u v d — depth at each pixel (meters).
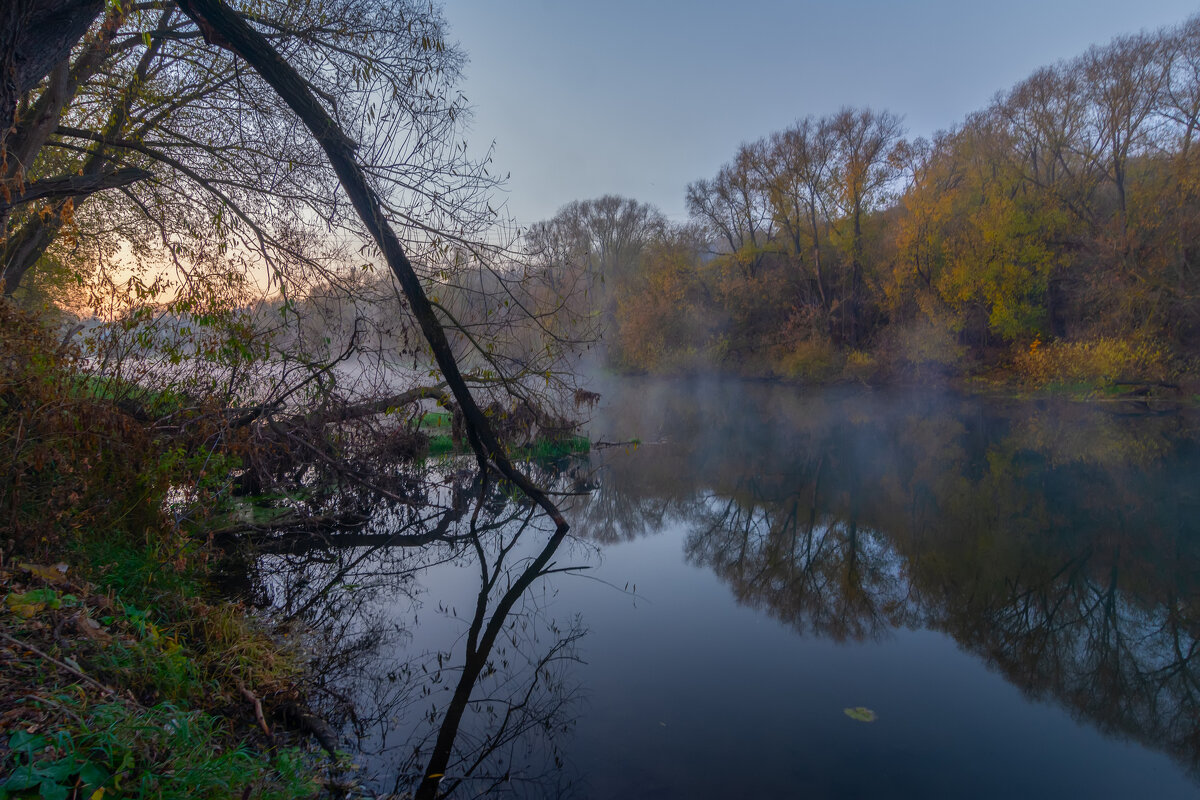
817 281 31.91
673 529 9.20
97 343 5.40
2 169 4.29
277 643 4.79
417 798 3.37
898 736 4.16
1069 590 7.05
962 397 24.25
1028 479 12.32
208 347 6.07
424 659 5.07
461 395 7.05
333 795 3.31
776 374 31.28
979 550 8.39
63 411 4.51
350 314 7.60
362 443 9.38
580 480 11.75
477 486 10.63
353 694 4.43
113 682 3.25
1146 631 6.05
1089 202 24.31
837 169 29.62
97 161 7.78
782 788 3.56
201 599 4.95
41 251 8.02
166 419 6.03
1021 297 24.86
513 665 5.03
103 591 4.41
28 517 4.50
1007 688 4.89
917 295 26.77
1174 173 20.62
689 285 34.38
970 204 25.78
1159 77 21.62
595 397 13.29
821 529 9.28
